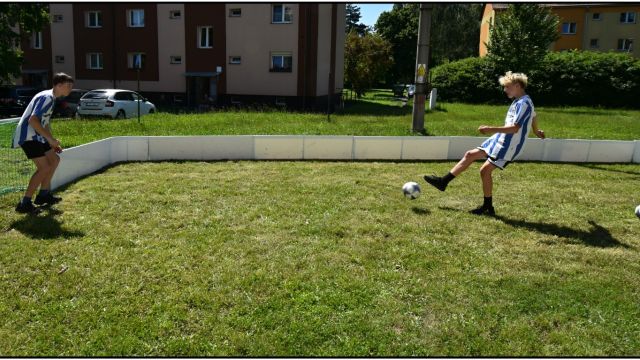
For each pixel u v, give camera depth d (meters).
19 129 5.70
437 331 3.44
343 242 4.99
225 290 3.91
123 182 7.36
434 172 8.56
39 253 4.54
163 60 28.88
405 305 3.76
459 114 20.38
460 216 5.99
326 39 27.88
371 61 38.62
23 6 22.62
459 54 58.22
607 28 40.59
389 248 4.85
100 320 3.48
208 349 3.19
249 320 3.50
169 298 3.77
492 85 33.00
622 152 10.16
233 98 27.89
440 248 4.90
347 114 20.59
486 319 3.60
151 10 28.47
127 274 4.15
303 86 26.70
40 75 31.66
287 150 9.65
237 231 5.25
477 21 58.88
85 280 4.04
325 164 9.16
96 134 11.74
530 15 30.69
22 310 3.59
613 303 3.86
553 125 16.39
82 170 7.76
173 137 9.33
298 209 6.07
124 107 18.50
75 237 4.97
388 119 16.44
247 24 26.92
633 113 24.94
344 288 3.99
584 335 3.43
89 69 30.45
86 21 29.98
